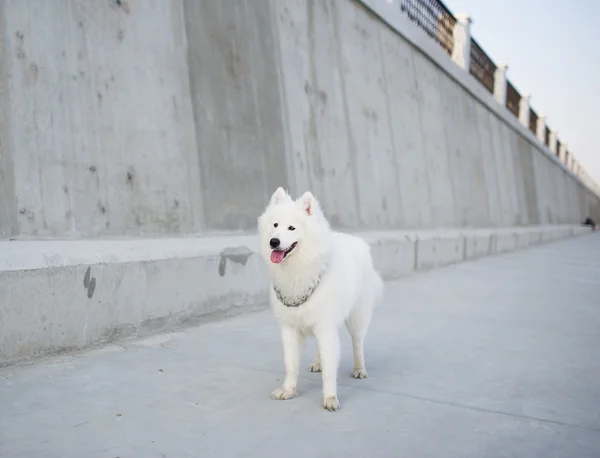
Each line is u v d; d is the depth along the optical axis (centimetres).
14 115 447
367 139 1095
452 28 1788
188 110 634
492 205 1955
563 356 438
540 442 264
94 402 310
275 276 331
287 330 336
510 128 2406
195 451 249
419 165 1348
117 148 542
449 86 1669
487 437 270
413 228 1249
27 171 453
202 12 672
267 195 756
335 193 941
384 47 1241
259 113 762
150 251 485
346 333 526
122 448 251
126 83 558
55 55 487
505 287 859
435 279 946
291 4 878
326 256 327
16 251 385
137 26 577
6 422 278
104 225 518
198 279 529
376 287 400
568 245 2198
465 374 384
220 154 678
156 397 323
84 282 413
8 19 447
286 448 254
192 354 420
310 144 884
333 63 1000
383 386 356
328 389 314
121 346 432
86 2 521
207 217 646
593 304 709
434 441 264
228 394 332
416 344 478
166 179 595
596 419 298
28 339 374
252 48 763
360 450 253
